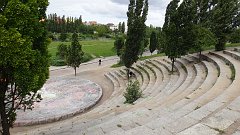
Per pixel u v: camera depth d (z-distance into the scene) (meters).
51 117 19.86
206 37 27.77
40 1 9.07
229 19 30.28
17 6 8.02
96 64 53.88
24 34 8.80
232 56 25.98
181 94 16.06
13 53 8.30
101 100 26.52
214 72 21.80
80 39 128.38
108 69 45.53
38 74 10.02
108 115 14.64
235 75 17.80
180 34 26.73
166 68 31.22
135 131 9.01
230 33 30.95
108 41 129.25
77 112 21.67
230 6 29.86
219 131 8.14
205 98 13.30
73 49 38.72
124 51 34.22
